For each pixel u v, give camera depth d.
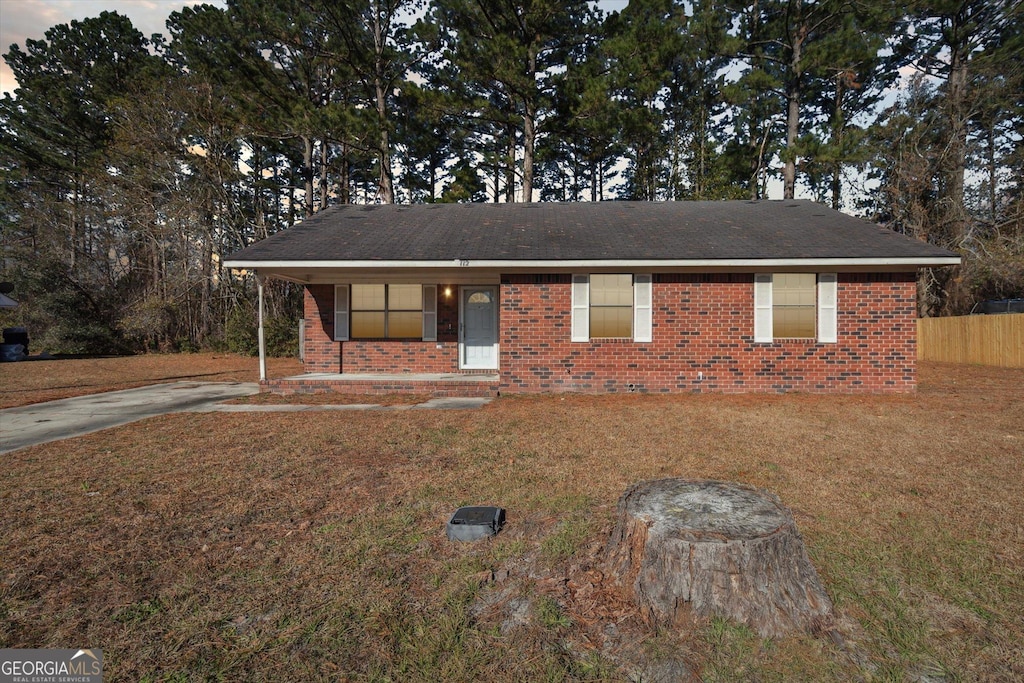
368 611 2.72
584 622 2.61
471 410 8.60
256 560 3.29
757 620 2.49
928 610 2.68
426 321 12.31
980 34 21.92
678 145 26.64
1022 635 2.47
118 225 23.47
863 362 10.16
